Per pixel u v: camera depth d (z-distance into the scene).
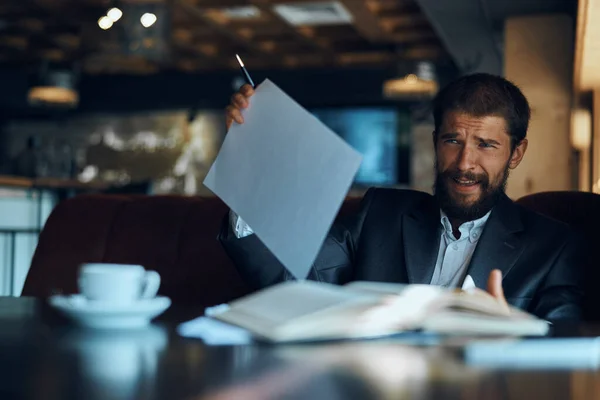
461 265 1.60
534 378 0.65
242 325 0.89
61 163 7.89
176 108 9.34
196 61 8.74
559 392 0.60
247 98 1.26
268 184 1.18
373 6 6.32
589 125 4.30
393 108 8.81
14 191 5.03
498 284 0.98
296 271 1.11
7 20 7.04
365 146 8.90
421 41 7.58
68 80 7.43
